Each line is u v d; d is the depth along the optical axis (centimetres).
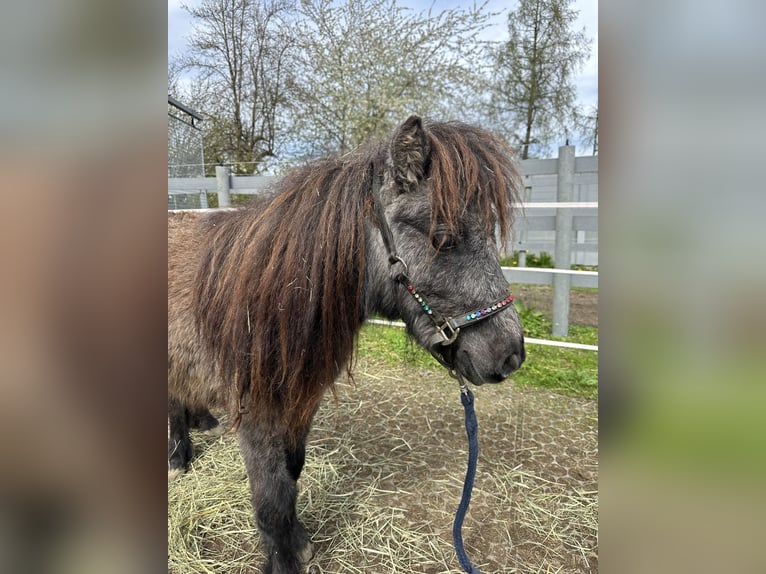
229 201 615
